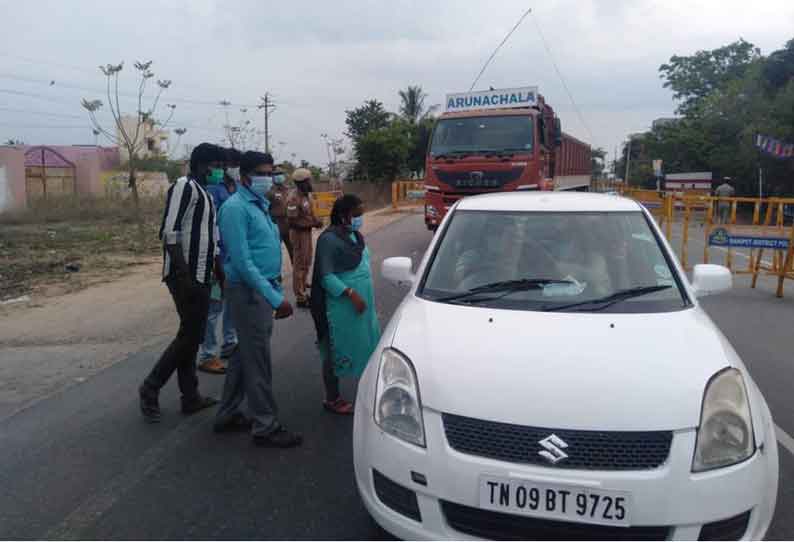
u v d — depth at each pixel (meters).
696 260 13.98
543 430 2.71
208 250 4.67
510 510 2.67
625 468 2.66
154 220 23.25
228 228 4.05
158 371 4.70
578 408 2.75
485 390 2.86
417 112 51.97
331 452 4.25
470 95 13.76
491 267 4.04
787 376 5.92
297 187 8.35
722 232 10.26
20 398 5.24
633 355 3.05
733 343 7.05
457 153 12.92
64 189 34.44
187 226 4.56
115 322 7.78
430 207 13.31
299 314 8.18
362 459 3.07
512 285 3.87
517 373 2.93
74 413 4.91
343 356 4.70
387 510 2.93
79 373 5.88
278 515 3.48
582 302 3.68
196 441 4.43
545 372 2.92
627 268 3.95
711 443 2.72
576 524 2.64
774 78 33.62
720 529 2.68
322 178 45.38
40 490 3.74
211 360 5.95
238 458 4.16
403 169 41.78
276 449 4.30
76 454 4.21
